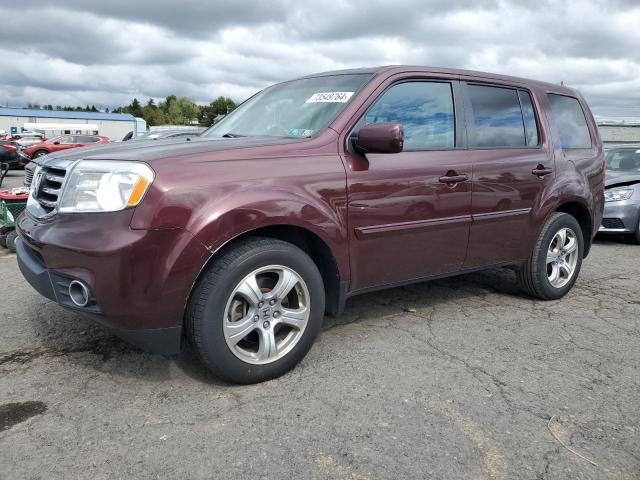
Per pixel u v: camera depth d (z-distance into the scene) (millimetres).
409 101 3691
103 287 2596
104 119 67500
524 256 4453
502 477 2258
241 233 2803
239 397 2863
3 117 62438
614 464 2371
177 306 2693
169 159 2748
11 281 4992
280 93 4109
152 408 2734
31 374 3082
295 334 3121
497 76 4320
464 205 3832
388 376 3146
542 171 4371
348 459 2348
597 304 4707
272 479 2207
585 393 3016
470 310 4410
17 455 2318
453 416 2723
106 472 2223
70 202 2756
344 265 3281
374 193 3338
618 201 7953
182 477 2207
